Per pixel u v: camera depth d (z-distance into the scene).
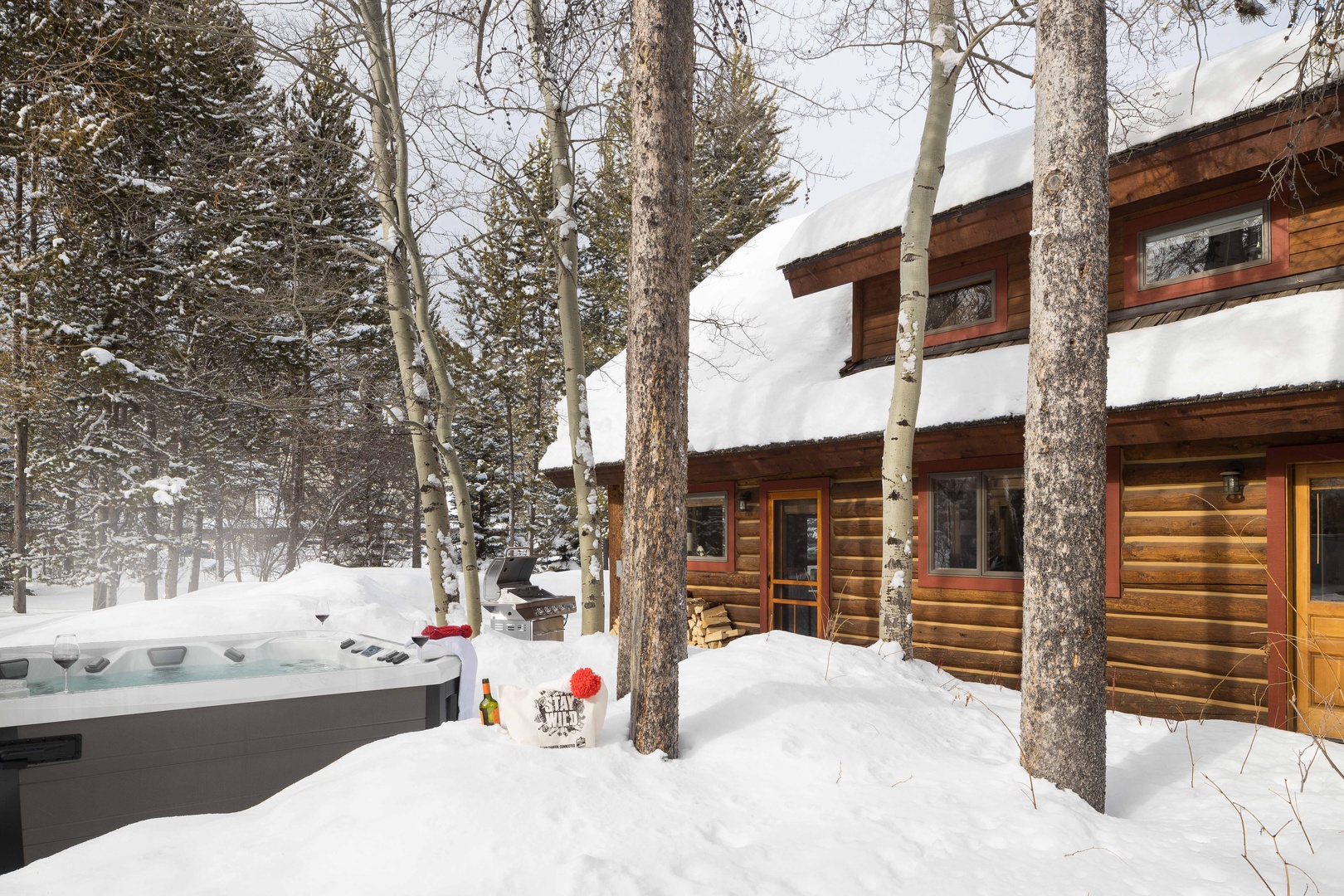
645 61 4.32
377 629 10.90
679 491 4.19
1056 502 4.02
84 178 15.90
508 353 25.61
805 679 5.13
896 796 3.78
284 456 24.83
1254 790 4.15
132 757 4.21
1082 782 3.91
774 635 6.13
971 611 7.79
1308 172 6.27
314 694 4.70
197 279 15.94
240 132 15.43
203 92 15.91
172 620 11.39
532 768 3.61
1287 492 5.93
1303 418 5.47
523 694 4.01
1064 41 4.13
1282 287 6.32
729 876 2.99
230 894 2.80
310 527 26.62
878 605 8.48
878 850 3.22
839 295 11.11
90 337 16.89
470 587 9.57
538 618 9.15
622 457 10.20
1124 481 6.81
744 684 4.88
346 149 9.47
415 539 27.19
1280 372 5.47
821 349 10.10
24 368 16.64
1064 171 4.09
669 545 4.12
